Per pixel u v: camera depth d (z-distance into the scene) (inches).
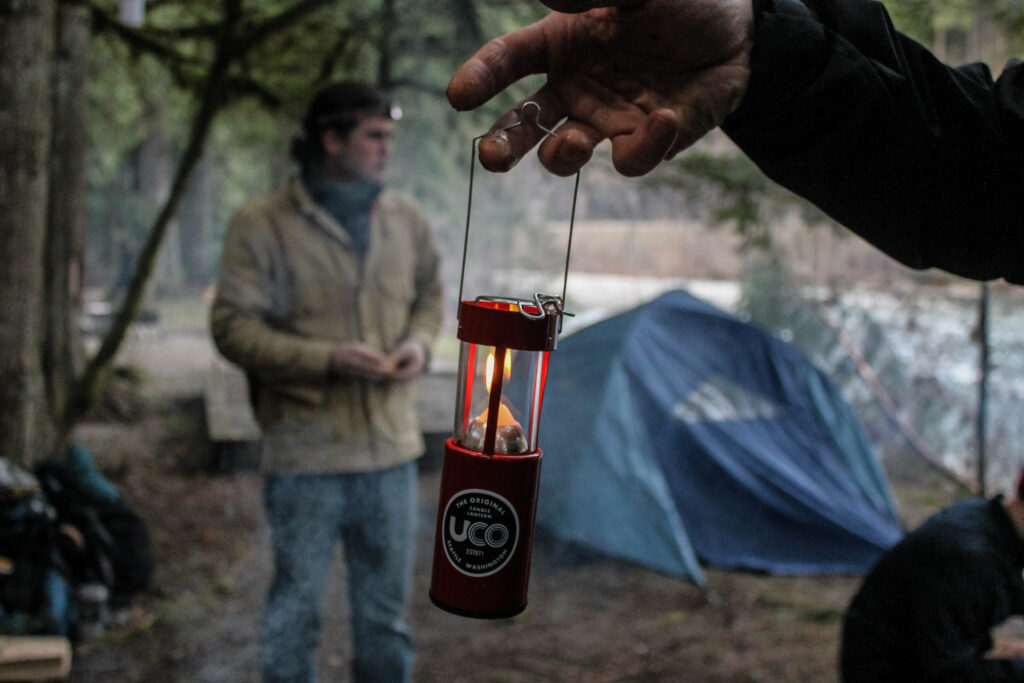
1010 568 74.2
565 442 209.0
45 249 226.2
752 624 174.6
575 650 158.1
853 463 233.8
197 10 205.3
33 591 130.9
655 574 197.6
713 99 34.1
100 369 205.0
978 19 232.1
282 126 242.1
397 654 99.3
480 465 34.3
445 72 235.8
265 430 97.5
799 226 403.9
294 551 94.7
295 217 100.3
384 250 103.4
